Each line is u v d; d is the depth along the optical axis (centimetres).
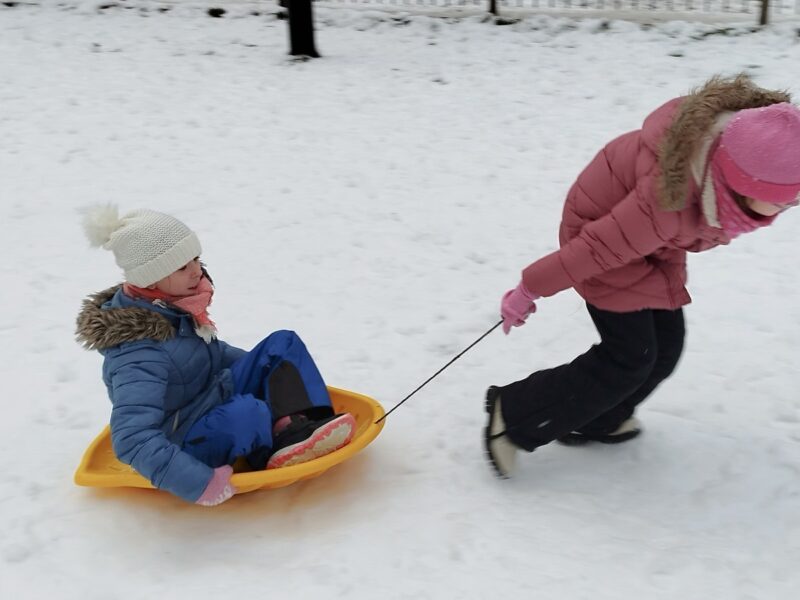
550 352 373
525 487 280
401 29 989
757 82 752
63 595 237
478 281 449
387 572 243
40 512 271
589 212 258
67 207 545
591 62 845
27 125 690
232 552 253
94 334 252
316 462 253
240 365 289
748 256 470
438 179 591
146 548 255
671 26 937
